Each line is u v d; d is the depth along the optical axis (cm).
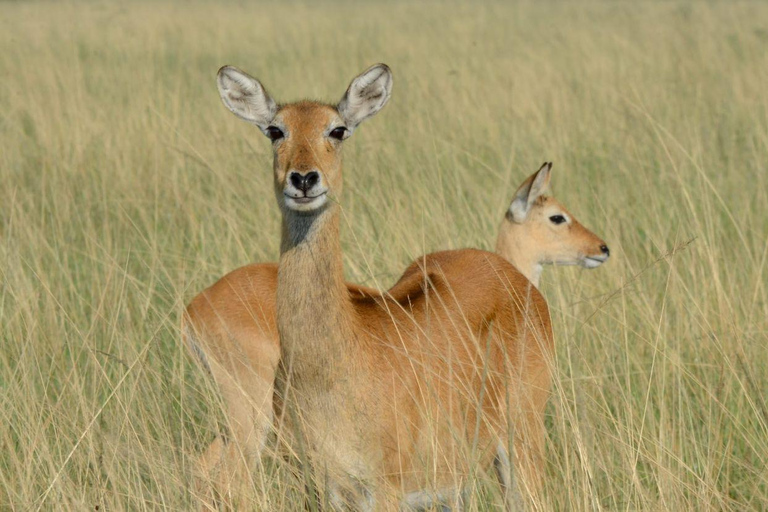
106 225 1338
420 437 784
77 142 1723
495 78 2595
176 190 1455
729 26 3772
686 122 1870
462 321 841
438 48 3534
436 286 877
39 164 1695
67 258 1262
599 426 878
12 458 816
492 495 839
